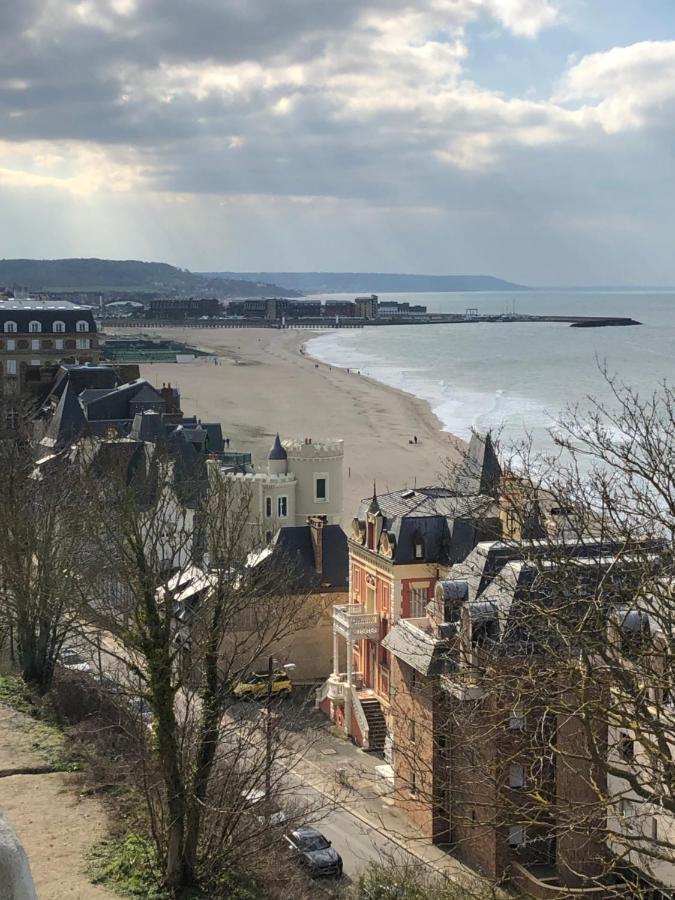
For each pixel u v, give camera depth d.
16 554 52.28
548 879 43.97
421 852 48.44
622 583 37.50
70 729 44.91
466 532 68.62
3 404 132.25
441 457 172.88
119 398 124.44
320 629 76.75
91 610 46.66
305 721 68.56
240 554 59.22
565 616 34.09
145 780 34.81
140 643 35.97
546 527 42.34
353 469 162.25
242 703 49.47
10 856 11.55
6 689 50.47
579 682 31.84
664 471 38.44
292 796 51.12
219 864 35.53
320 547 79.25
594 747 28.98
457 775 48.59
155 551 44.84
